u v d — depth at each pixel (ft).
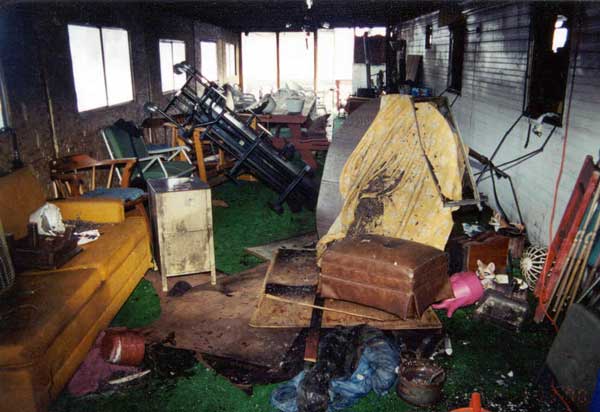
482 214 20.88
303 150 26.66
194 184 14.35
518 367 11.07
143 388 10.28
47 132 17.38
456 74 29.01
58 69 18.15
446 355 11.47
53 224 12.40
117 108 23.54
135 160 18.15
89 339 11.05
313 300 12.91
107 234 13.84
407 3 27.35
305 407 9.24
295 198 22.29
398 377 10.16
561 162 15.34
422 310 11.57
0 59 14.69
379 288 11.69
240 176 27.68
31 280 11.02
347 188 15.33
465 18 26.08
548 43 17.11
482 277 13.78
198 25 39.63
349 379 10.05
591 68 13.61
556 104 16.78
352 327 11.24
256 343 11.63
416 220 14.19
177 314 12.94
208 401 9.91
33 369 8.67
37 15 16.71
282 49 81.41
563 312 13.09
